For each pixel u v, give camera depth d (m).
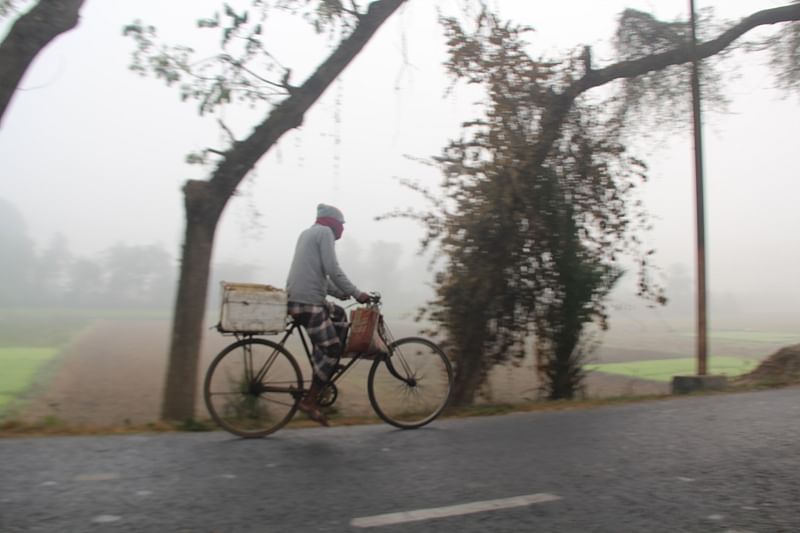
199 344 6.88
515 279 8.99
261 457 4.65
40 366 22.66
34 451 4.64
